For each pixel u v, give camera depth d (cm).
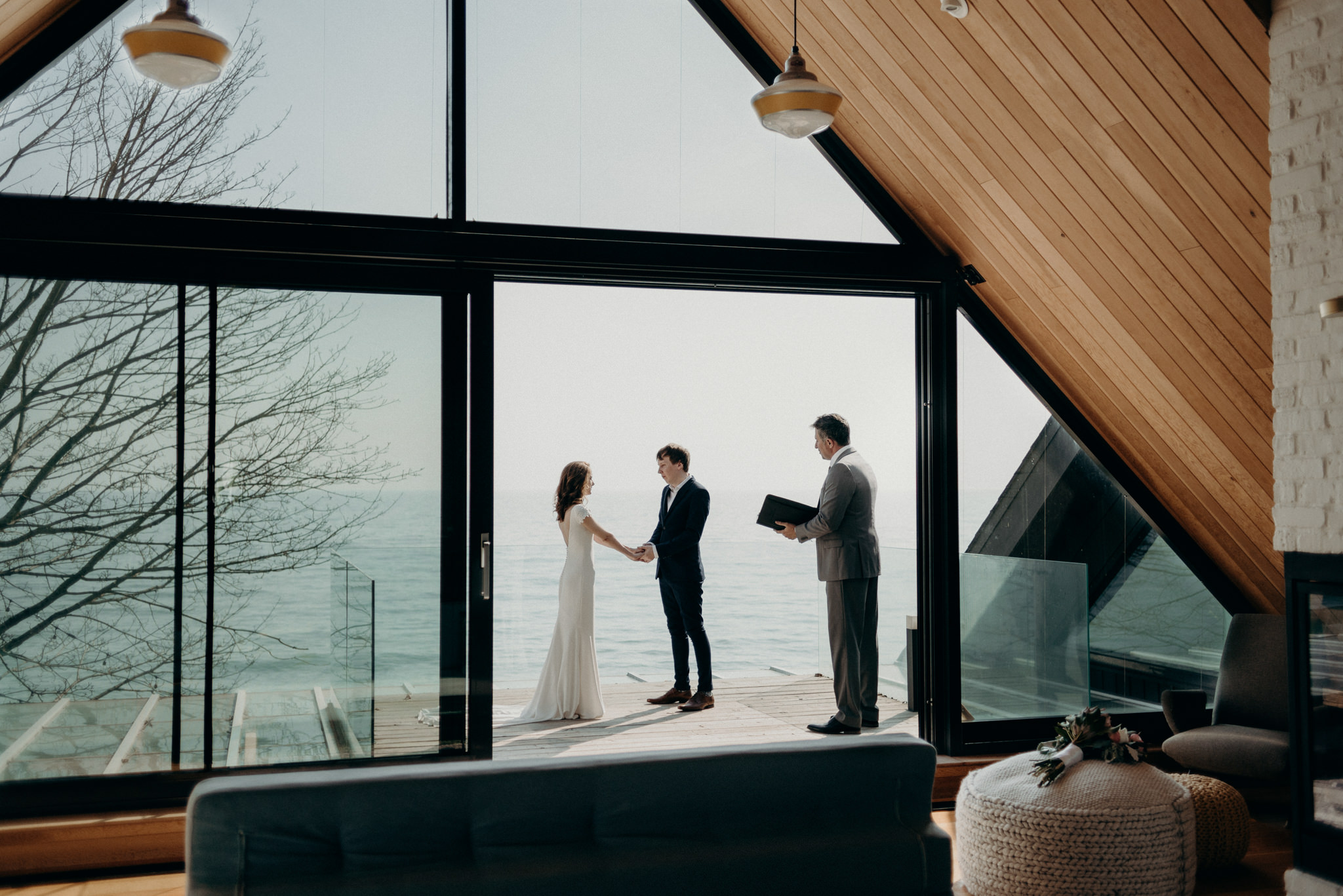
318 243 403
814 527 493
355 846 206
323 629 403
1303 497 320
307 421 404
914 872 230
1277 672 419
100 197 396
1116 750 331
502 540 1720
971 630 479
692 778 225
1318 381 312
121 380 388
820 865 224
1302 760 326
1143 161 358
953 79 386
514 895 207
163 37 296
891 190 471
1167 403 443
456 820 212
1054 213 404
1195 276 379
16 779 373
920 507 480
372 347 411
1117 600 501
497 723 544
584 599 554
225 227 395
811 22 421
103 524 385
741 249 451
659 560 585
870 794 236
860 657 518
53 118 392
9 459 377
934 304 478
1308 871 323
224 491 396
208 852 200
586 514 552
